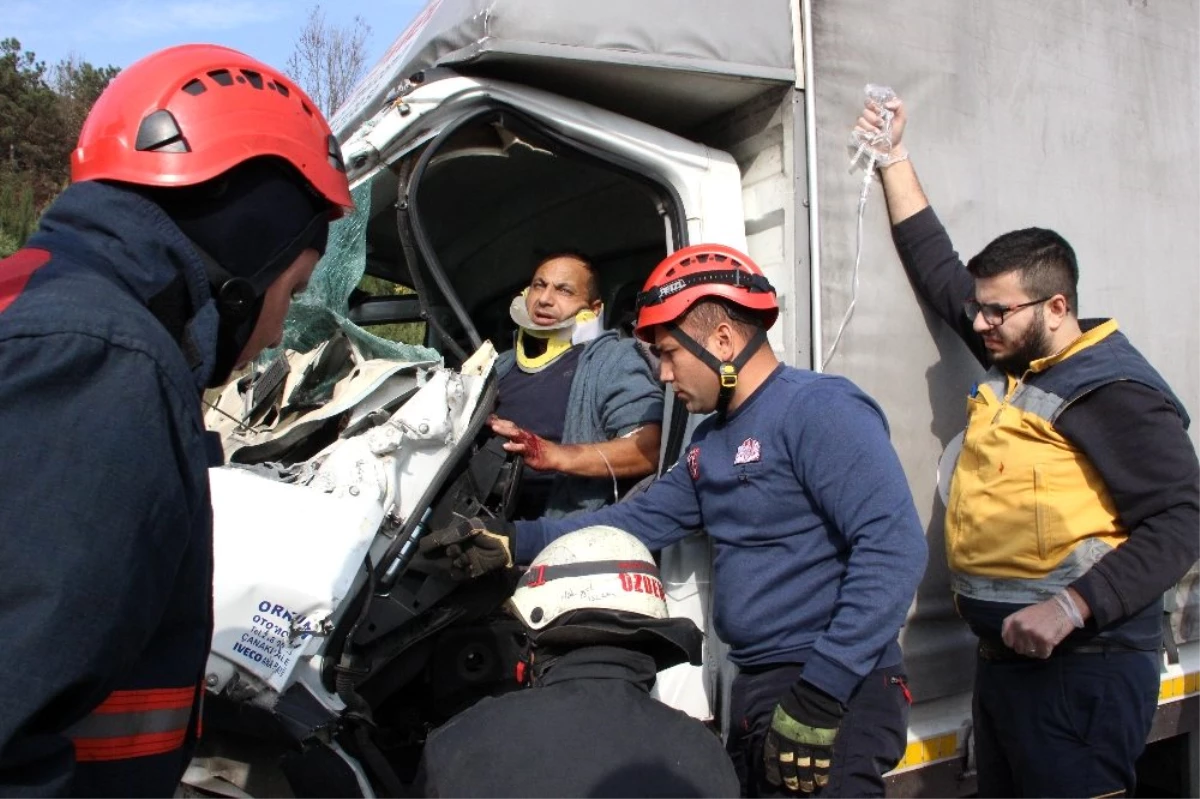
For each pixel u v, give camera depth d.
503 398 2.86
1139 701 2.36
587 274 2.81
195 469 1.12
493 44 2.30
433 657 2.33
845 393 2.13
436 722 2.39
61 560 0.96
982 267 2.51
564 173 3.30
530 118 2.44
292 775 1.95
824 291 2.55
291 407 2.58
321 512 2.08
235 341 1.27
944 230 2.69
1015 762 2.48
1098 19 3.20
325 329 2.90
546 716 1.54
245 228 1.24
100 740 1.14
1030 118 3.00
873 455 2.04
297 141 1.30
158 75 1.25
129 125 1.21
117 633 1.01
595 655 1.64
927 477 2.73
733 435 2.23
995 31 2.94
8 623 0.94
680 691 2.48
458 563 2.17
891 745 2.12
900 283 2.71
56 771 0.99
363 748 2.04
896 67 2.73
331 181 1.35
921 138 2.77
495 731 1.53
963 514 2.56
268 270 1.28
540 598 1.71
